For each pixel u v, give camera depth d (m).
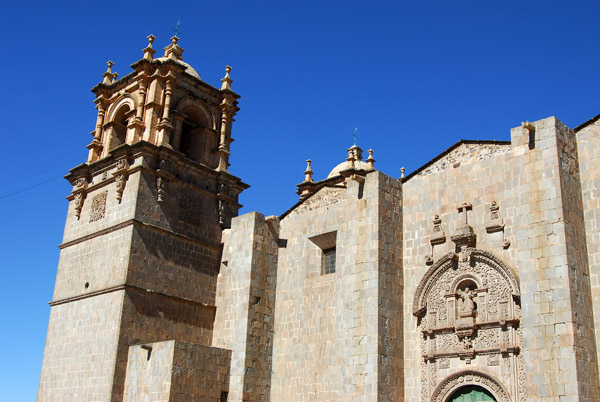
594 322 25.97
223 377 35.62
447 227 31.59
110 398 34.31
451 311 29.97
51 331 40.22
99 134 44.06
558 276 25.59
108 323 36.22
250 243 38.12
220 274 41.16
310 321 36.00
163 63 42.16
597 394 24.78
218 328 39.47
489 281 29.14
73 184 43.59
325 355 34.50
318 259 37.19
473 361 28.84
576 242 26.50
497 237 29.52
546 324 25.38
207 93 45.19
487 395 28.36
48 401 38.16
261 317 37.25
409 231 33.12
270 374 36.69
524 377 26.94
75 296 39.25
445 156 32.91
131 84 43.59
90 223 40.84
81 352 37.31
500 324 28.14
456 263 30.50
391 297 31.59
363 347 30.69
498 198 30.08
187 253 40.00
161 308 37.62
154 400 33.31
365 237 32.53
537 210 27.00
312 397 34.28
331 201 37.56
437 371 29.89
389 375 30.28
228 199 43.19
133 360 35.22
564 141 27.89
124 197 38.97
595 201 27.42
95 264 39.09
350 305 31.98
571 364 24.28
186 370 33.84
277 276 38.81
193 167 41.69
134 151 39.69
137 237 37.59
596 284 26.39
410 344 31.28
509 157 30.20
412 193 33.66
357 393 30.19
